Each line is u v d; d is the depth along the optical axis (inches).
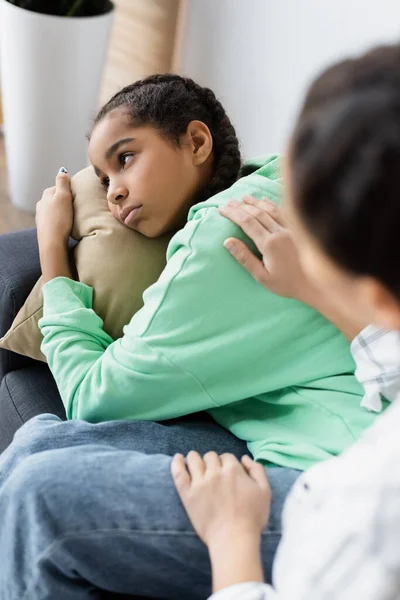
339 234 19.9
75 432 37.1
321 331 37.1
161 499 32.1
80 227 47.2
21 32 72.8
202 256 36.6
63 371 40.7
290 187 21.1
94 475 32.3
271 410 39.1
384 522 21.3
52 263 46.0
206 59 82.8
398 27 58.1
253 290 36.5
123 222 44.5
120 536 31.7
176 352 36.5
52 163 82.5
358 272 20.4
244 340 36.4
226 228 37.1
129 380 37.3
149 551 32.2
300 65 69.3
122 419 38.9
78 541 31.7
